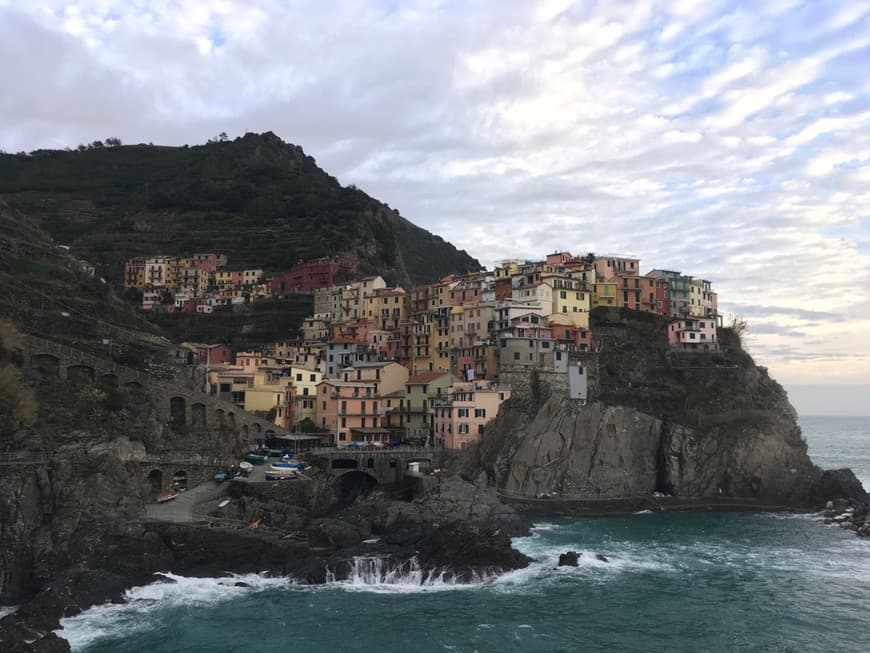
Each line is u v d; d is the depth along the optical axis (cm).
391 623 7200
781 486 14212
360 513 11062
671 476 14188
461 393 14112
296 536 9581
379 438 14700
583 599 7994
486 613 7506
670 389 16138
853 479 14025
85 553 8306
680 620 7381
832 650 6688
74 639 6700
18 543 8081
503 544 9225
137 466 10181
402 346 18538
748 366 16938
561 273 18375
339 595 8044
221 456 12038
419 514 10425
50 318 12825
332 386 15012
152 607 7562
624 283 19162
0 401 9194
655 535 11200
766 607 7800
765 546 10512
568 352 15412
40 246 15000
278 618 7294
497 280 18800
